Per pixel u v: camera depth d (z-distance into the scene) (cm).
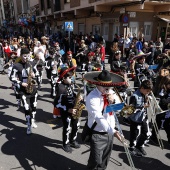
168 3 1471
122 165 359
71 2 1947
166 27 1712
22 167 352
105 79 252
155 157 384
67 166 357
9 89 809
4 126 498
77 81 865
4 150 399
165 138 450
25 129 484
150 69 604
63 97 362
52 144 421
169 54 781
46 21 3000
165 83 414
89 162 289
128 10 1561
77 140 438
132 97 352
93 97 261
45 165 358
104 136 278
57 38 2159
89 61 662
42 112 582
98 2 1518
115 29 1673
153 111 407
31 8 3600
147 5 1597
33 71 449
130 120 366
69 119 370
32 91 438
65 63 662
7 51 1151
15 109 607
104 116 273
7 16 5600
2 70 1077
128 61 799
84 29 2127
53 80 675
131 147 384
